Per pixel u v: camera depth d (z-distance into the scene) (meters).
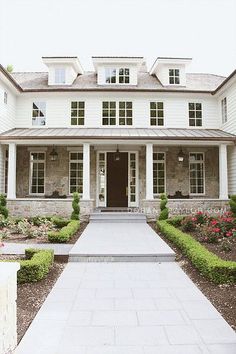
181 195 15.38
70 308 4.25
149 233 10.23
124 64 16.70
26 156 15.48
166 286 5.23
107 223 12.54
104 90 15.57
